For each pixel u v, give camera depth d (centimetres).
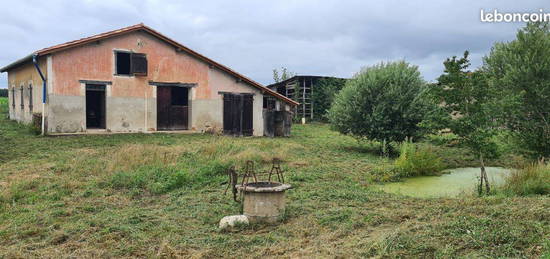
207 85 2167
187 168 1140
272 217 714
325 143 2038
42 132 1791
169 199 895
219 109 2202
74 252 577
